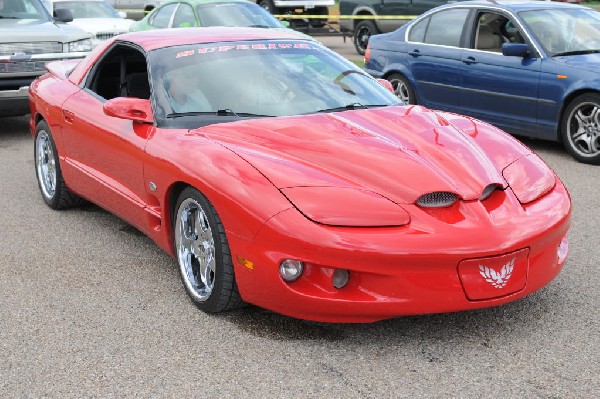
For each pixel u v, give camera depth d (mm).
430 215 3680
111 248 5395
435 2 16547
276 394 3346
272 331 3979
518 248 3686
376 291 3568
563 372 3508
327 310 3621
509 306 4242
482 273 3625
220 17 12289
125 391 3404
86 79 5832
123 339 3926
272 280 3684
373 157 3980
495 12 8938
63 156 5949
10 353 3795
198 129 4492
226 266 3953
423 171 3879
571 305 4254
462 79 9094
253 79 4855
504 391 3340
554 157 8273
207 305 4164
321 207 3639
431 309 3584
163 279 4777
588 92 7824
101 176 5352
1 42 9328
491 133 4613
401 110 4727
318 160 3975
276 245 3641
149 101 4801
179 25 12555
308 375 3512
